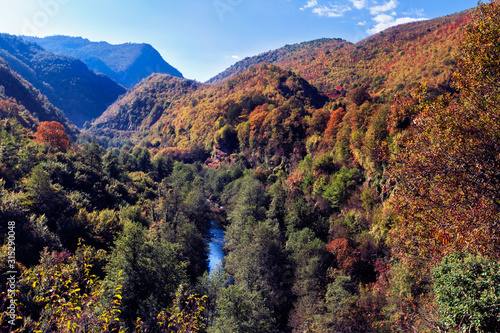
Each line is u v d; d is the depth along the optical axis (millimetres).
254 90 154625
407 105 14953
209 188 98375
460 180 11719
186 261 45688
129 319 28312
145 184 91125
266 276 39656
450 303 11742
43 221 39656
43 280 8891
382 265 34188
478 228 10516
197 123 160750
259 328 29828
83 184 63344
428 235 13844
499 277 10531
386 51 183750
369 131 47062
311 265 36719
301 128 85500
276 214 57312
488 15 12680
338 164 57688
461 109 12016
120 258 33031
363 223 42469
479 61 12398
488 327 10273
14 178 51094
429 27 181875
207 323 30484
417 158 12734
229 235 56844
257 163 99812
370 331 25594
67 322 7891
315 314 31562
